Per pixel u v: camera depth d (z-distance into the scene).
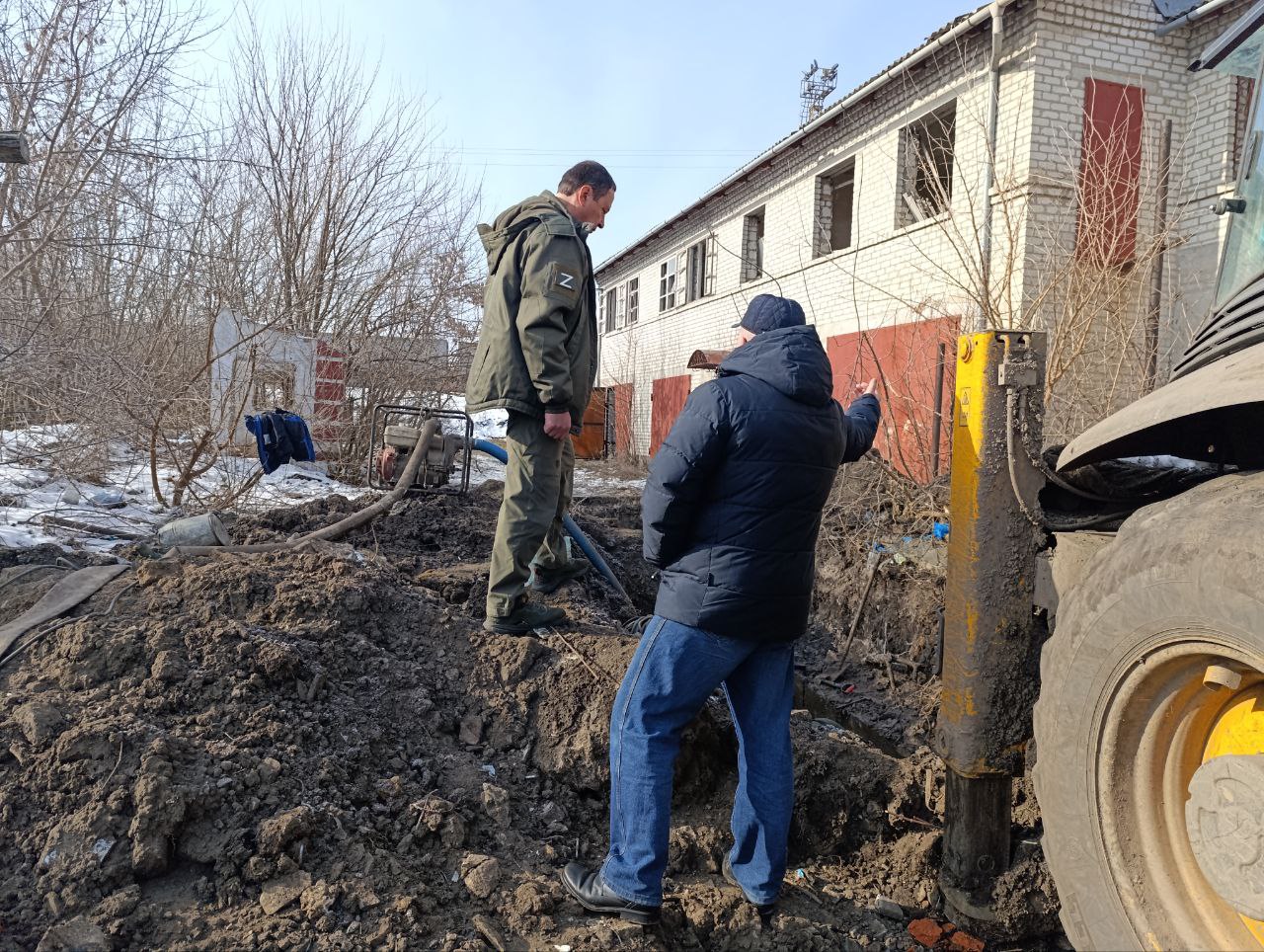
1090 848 1.88
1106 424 2.01
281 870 2.24
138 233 6.84
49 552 3.79
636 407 21.38
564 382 3.13
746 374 2.44
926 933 2.59
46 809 2.25
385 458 5.28
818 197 12.98
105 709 2.52
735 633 2.41
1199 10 8.41
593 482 13.30
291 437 5.64
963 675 2.52
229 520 5.04
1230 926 1.71
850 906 2.73
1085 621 1.87
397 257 10.79
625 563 5.71
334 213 10.70
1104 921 1.85
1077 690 1.89
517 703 3.19
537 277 3.05
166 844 2.22
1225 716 1.70
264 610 3.21
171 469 6.60
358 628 3.34
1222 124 8.51
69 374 5.68
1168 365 6.36
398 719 3.01
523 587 3.50
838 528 5.75
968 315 7.18
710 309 17.22
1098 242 6.26
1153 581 1.69
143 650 2.80
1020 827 2.81
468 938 2.22
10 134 3.58
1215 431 2.16
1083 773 1.88
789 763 2.56
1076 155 8.48
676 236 19.11
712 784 3.14
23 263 5.64
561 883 2.53
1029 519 2.43
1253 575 1.49
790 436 2.36
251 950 2.03
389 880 2.32
